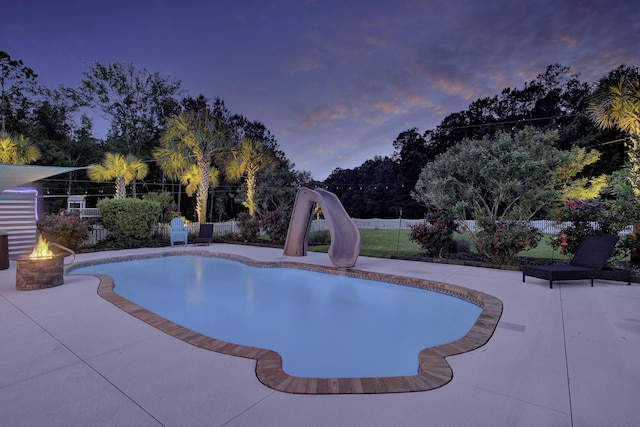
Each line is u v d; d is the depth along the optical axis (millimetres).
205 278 8344
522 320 4148
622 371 2816
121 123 26969
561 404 2318
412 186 32281
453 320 5469
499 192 9758
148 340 3479
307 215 10086
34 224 9906
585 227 7395
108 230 12031
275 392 2461
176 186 28359
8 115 23781
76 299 5094
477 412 2215
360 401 2344
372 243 14430
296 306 6152
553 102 28828
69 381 2639
